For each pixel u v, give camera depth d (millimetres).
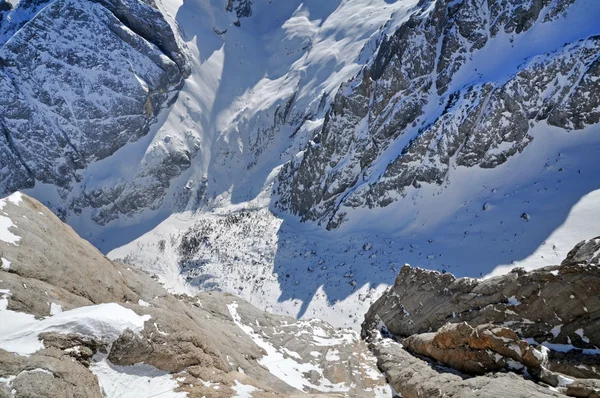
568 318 17719
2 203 14484
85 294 14258
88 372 11008
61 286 13594
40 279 13141
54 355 10719
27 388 9445
